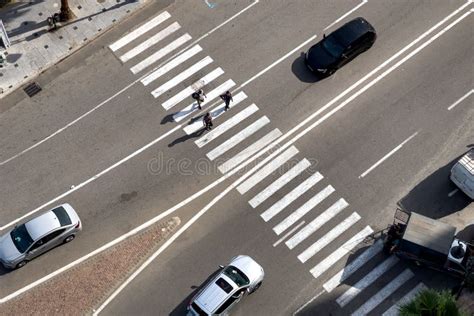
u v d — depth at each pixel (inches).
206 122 1640.0
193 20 1827.0
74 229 1513.3
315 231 1547.7
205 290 1424.7
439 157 1635.1
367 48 1769.2
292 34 1807.3
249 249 1526.8
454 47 1782.7
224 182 1601.9
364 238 1537.9
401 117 1685.5
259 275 1460.4
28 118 1681.8
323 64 1707.7
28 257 1481.3
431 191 1594.5
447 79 1737.2
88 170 1614.2
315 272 1501.0
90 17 1824.6
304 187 1596.9
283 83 1734.7
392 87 1726.1
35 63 1755.7
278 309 1461.6
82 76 1742.1
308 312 1457.9
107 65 1759.4
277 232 1546.5
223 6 1846.7
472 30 1807.3
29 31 1800.0
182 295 1473.9
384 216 1565.0
